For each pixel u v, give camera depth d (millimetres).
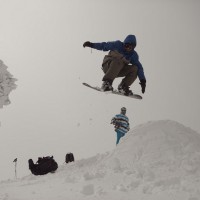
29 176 8797
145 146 7516
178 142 7484
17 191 6863
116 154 7684
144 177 6535
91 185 6184
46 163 8648
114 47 8391
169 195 5730
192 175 6430
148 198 5715
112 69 8398
